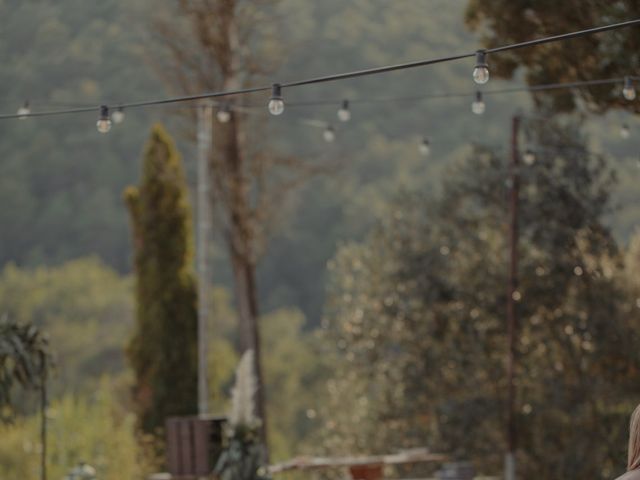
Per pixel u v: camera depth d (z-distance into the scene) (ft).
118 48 309.01
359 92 334.85
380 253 110.22
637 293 101.40
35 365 57.93
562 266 101.04
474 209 106.63
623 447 98.22
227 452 63.52
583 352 100.12
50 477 85.40
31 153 313.94
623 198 250.57
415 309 106.83
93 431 88.89
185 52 104.68
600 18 59.82
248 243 107.76
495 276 103.55
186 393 101.76
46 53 313.12
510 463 90.68
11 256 307.37
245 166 107.55
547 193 102.01
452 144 321.11
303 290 314.35
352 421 115.44
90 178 313.73
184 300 102.27
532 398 101.55
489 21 67.51
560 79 64.23
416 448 107.76
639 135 223.10
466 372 103.71
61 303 281.54
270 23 107.24
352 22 339.77
